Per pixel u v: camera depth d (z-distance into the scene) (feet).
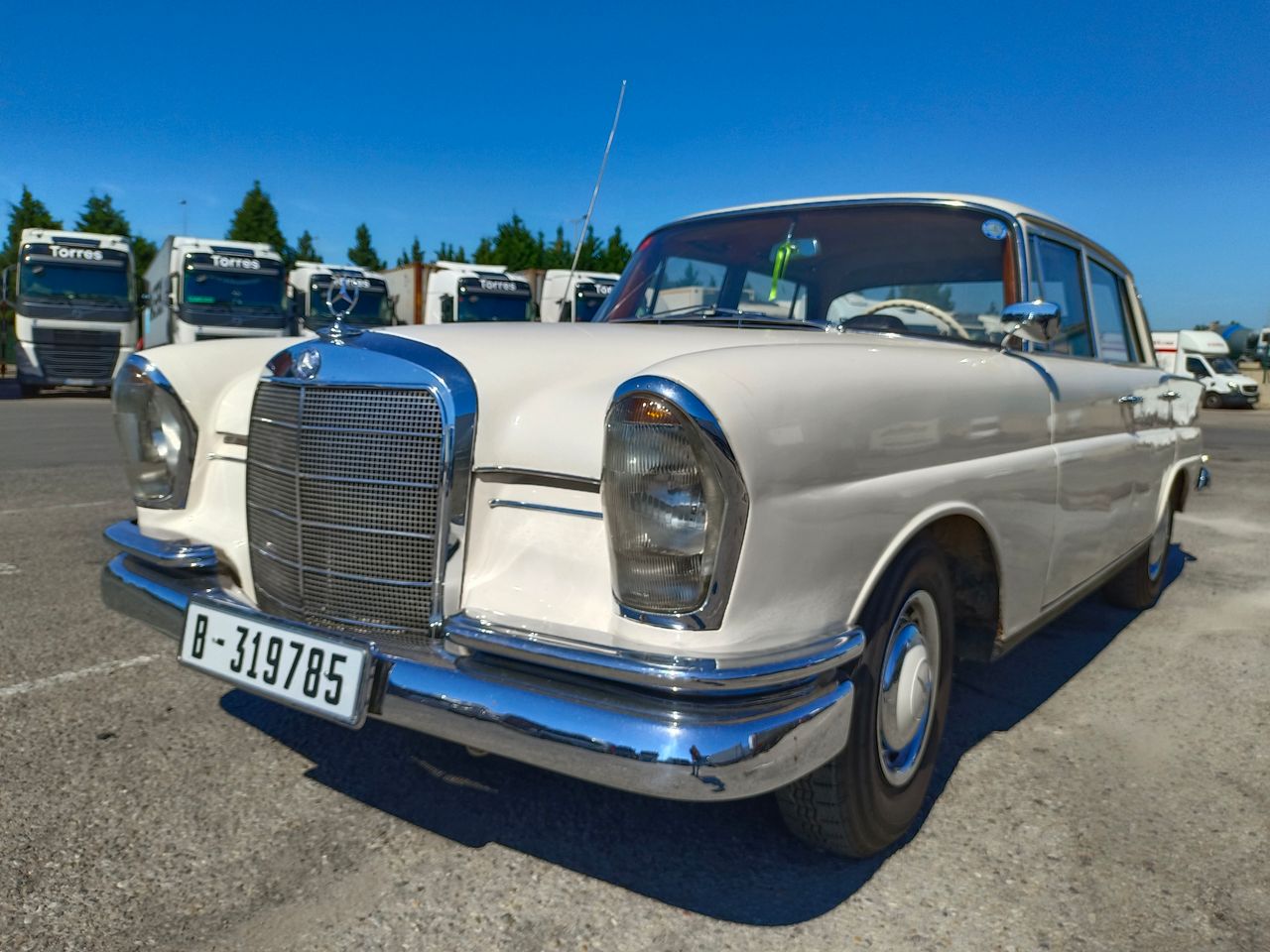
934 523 7.99
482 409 6.87
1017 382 9.25
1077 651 13.71
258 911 6.89
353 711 6.73
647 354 7.64
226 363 9.37
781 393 6.29
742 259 11.69
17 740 9.52
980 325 10.29
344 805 8.46
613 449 6.10
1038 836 8.27
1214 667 13.00
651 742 5.68
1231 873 7.72
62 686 10.91
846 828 7.29
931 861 7.83
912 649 7.77
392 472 7.02
